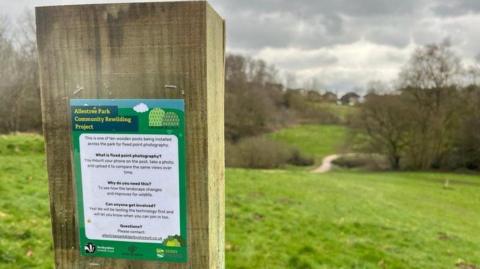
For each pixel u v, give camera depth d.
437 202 22.67
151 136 1.46
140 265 1.53
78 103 1.49
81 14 1.45
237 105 50.22
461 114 41.03
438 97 42.41
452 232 12.91
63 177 1.53
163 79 1.43
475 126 39.38
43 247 6.39
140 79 1.45
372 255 8.31
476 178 35.25
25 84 30.42
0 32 32.03
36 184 10.94
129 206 1.50
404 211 16.44
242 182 17.17
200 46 1.40
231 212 10.94
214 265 1.57
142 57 1.43
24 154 15.90
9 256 5.77
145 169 1.48
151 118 1.45
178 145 1.45
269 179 19.20
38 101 30.44
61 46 1.48
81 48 1.46
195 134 1.44
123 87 1.46
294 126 64.88
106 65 1.46
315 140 56.91
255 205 12.32
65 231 1.56
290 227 10.02
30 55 32.25
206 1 1.38
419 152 41.41
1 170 12.20
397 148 42.03
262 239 8.66
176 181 1.47
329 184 21.16
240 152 40.16
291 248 8.16
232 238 8.52
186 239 1.49
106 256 1.55
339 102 77.88
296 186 18.27
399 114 41.25
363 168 43.56
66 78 1.49
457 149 40.78
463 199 24.48
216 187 1.58
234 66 64.62
